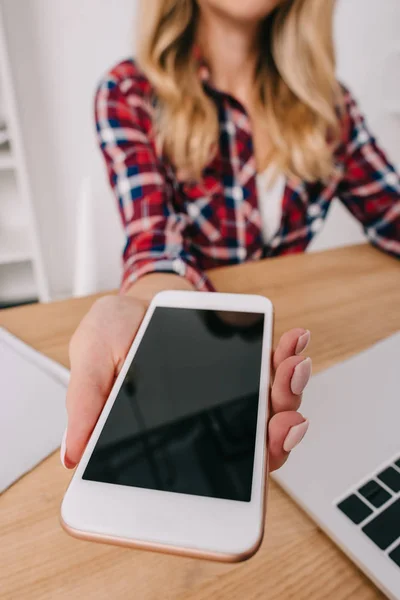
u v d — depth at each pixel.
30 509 0.28
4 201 1.47
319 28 0.83
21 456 0.31
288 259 0.63
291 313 0.49
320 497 0.27
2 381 0.37
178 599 0.23
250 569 0.25
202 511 0.21
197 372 0.29
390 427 0.32
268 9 0.75
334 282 0.56
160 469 0.23
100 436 0.25
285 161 0.89
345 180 0.94
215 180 0.88
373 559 0.24
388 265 0.61
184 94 0.83
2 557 0.25
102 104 0.81
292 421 0.24
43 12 1.22
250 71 0.91
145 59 0.82
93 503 0.22
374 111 1.70
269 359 0.31
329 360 0.41
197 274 0.53
